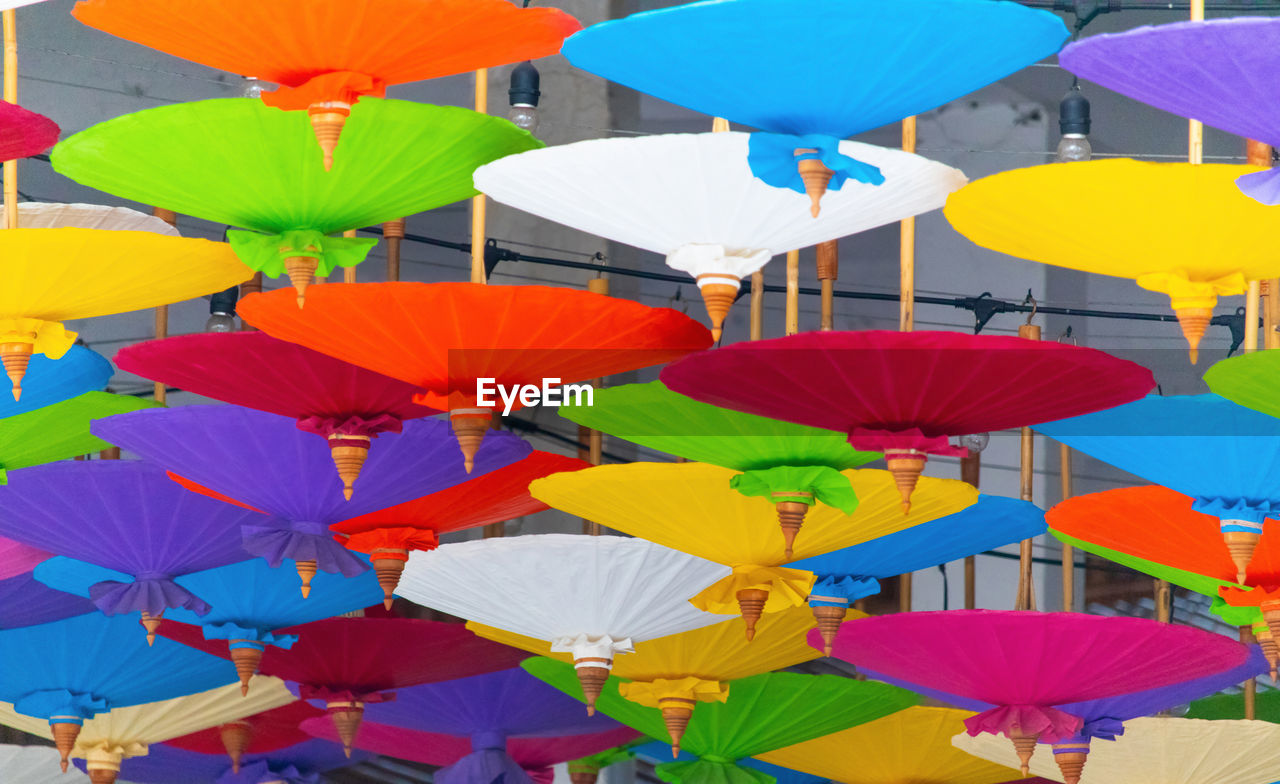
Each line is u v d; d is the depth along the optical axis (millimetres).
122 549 9047
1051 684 8805
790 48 5918
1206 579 9234
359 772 12555
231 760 12133
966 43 5973
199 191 7340
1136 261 7133
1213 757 9938
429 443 8148
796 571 8742
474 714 11008
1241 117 6090
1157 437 7875
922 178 6961
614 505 8195
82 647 10438
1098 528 8797
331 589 9641
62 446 9516
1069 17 11062
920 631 8570
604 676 9344
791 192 6863
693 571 8891
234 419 7953
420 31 6367
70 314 7848
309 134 6988
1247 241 6859
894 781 11258
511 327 7184
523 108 8938
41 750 11438
